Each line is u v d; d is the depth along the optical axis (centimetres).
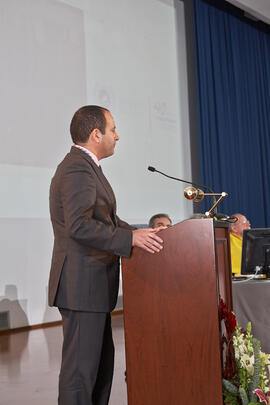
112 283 178
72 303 170
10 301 479
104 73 582
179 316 168
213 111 718
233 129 758
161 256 171
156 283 171
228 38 764
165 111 655
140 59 628
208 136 704
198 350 165
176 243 170
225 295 194
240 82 778
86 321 172
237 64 772
